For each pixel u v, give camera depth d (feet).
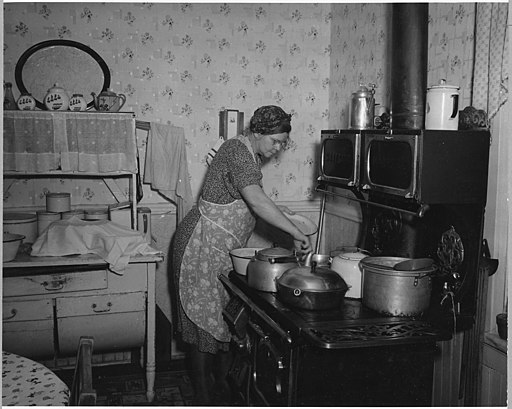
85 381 3.96
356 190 8.25
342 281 6.77
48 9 10.85
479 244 6.54
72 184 11.31
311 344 6.12
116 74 11.33
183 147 11.37
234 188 8.61
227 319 8.29
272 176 12.42
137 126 11.10
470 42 7.94
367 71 10.83
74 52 10.98
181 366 11.78
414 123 7.00
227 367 9.41
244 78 12.01
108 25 11.19
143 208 11.02
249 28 11.94
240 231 8.93
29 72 10.80
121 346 9.87
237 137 8.60
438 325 6.38
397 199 6.77
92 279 9.46
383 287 6.46
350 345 5.53
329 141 8.48
